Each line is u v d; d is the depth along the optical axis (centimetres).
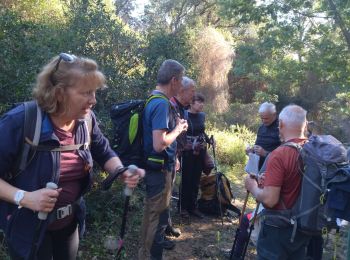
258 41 1320
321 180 252
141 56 559
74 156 194
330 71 1233
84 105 185
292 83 1433
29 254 183
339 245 442
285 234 269
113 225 441
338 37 1237
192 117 515
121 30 553
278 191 263
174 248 441
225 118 1491
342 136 1460
